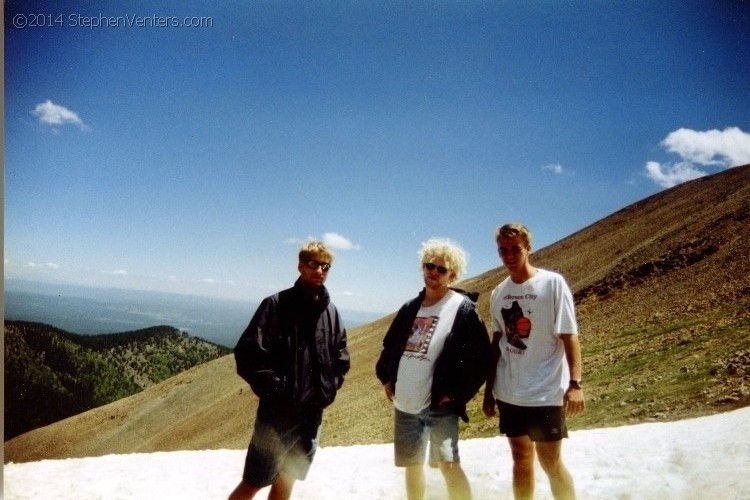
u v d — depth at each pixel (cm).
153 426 8731
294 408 390
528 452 391
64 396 11150
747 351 1563
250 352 388
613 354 2577
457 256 407
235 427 7031
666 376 1702
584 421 1528
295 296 406
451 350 387
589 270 8619
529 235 402
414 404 394
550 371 382
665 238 6069
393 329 431
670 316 3152
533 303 387
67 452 8562
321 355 405
